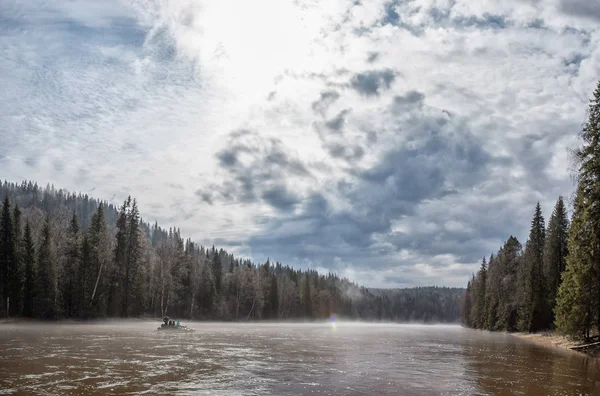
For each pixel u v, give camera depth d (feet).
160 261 367.66
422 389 59.06
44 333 159.33
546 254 231.50
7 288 247.09
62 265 271.90
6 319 235.61
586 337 128.67
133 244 296.71
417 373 73.67
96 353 92.79
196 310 393.09
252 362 83.71
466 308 542.98
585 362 95.04
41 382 58.65
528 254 252.21
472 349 128.06
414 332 281.95
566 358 103.04
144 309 319.47
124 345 113.19
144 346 111.45
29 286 254.88
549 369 81.61
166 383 59.57
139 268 303.27
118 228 296.71
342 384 61.46
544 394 57.00
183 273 380.17
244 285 463.01
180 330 193.26
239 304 452.35
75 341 122.72
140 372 68.44
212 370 72.08
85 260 271.49
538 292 226.58
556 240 216.54
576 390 60.13
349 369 76.79
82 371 68.23
